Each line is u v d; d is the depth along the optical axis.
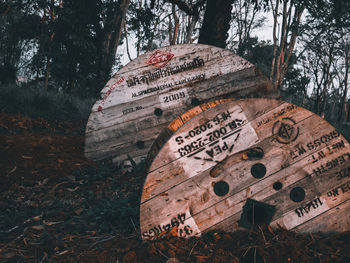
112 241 2.67
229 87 4.95
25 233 2.79
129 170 5.02
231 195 2.74
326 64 23.58
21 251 2.48
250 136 2.76
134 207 3.39
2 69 22.64
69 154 5.67
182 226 2.69
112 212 3.15
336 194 2.73
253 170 2.76
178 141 2.71
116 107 5.13
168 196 2.69
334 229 2.71
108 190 4.21
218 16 8.08
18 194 3.95
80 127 8.50
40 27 23.17
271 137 2.76
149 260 2.34
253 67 4.91
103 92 5.14
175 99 5.05
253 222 2.65
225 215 2.72
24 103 9.37
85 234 2.84
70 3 22.34
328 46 22.47
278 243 2.43
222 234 2.69
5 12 21.69
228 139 2.75
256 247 2.35
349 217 2.71
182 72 5.02
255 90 4.92
